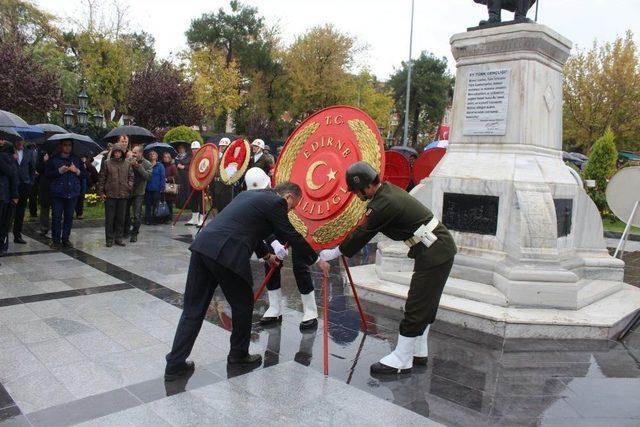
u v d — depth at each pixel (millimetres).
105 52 27484
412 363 3863
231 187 9117
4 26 29812
